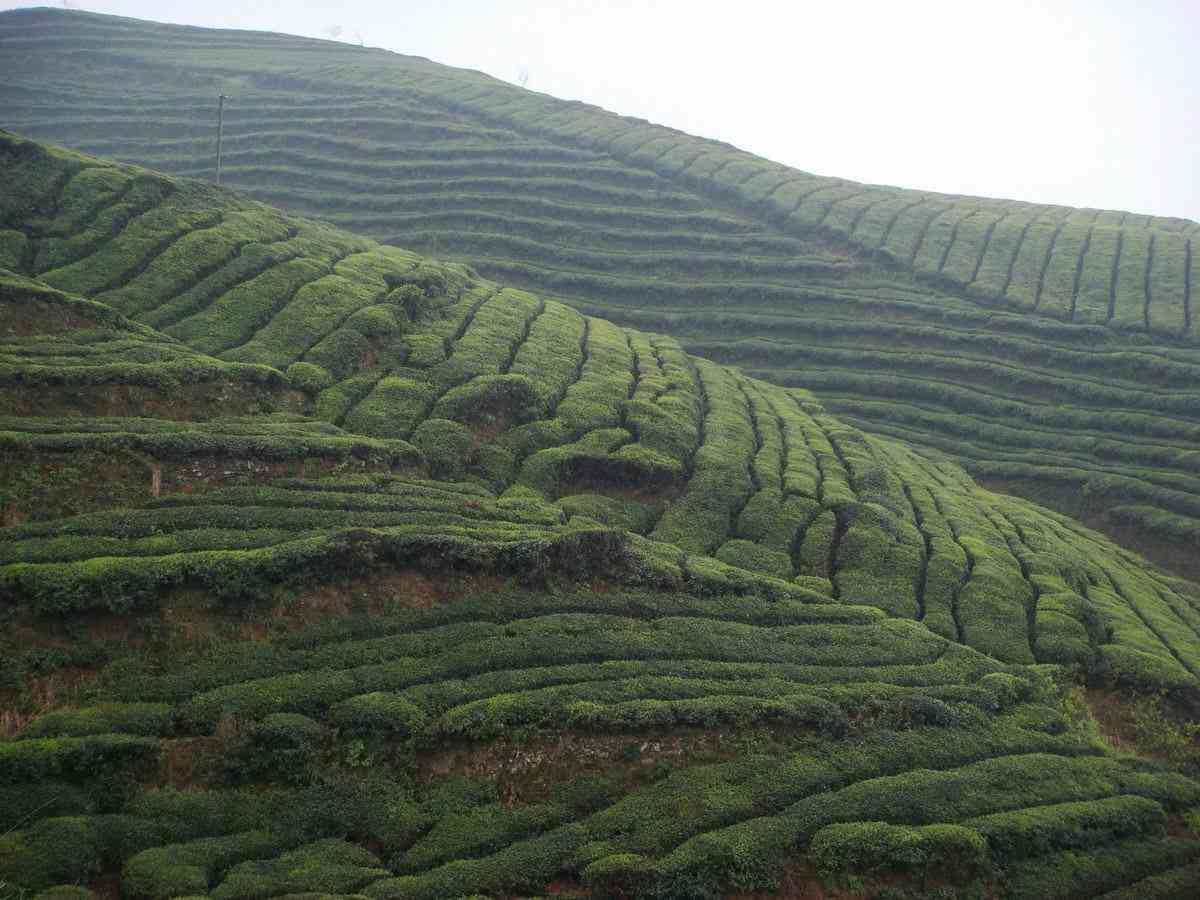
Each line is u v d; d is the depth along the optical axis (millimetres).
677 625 29000
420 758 22031
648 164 99312
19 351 32406
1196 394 65312
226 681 22359
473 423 39375
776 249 87062
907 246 87688
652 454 39969
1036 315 77062
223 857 18359
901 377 71062
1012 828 23609
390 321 43594
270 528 27406
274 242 48938
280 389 36594
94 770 19234
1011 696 29922
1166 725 31875
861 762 24922
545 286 80375
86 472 27672
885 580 36250
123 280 41906
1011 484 60969
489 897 18594
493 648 25438
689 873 20078
